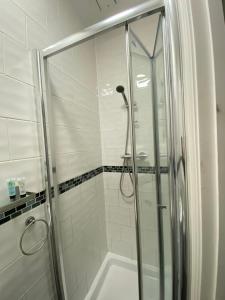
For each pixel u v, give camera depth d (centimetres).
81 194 148
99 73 187
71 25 136
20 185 81
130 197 185
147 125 114
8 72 80
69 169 131
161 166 110
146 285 114
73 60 141
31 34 94
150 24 155
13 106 82
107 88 185
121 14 78
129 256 192
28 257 89
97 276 169
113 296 156
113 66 181
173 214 62
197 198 33
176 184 55
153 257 117
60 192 119
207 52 29
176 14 42
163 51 68
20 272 84
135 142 104
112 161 191
